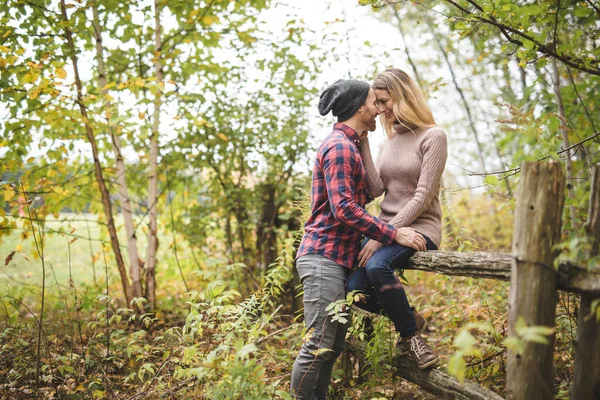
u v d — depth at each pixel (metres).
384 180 2.81
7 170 4.39
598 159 3.35
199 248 5.43
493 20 2.77
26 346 3.50
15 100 4.32
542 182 1.77
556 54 2.80
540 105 3.88
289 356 3.23
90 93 4.50
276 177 5.31
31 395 2.99
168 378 3.00
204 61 5.24
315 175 2.68
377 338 2.66
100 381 3.09
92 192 5.24
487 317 3.16
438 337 3.83
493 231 7.64
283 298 4.83
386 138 2.93
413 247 2.52
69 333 3.94
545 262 1.78
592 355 1.84
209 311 2.65
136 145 5.23
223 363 2.19
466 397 2.32
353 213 2.44
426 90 5.15
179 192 5.47
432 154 2.58
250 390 2.21
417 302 4.56
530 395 1.79
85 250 8.49
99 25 4.68
